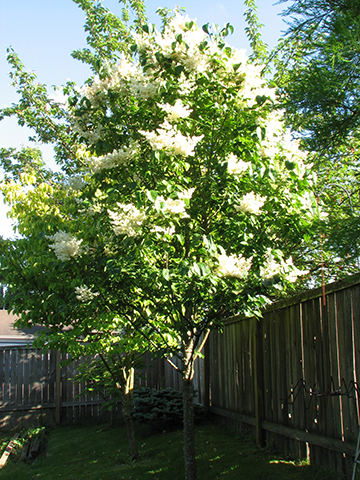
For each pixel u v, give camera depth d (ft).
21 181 15.84
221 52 11.76
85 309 13.67
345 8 8.13
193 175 12.60
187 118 11.05
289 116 9.33
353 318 11.68
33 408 26.21
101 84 11.75
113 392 23.65
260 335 17.42
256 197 11.05
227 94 11.78
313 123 8.57
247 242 11.72
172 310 11.78
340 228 7.44
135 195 10.73
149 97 11.54
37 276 13.80
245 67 11.76
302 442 14.01
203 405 23.12
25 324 14.96
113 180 13.08
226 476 13.35
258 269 10.63
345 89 7.93
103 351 17.74
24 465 18.01
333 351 12.55
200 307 13.06
